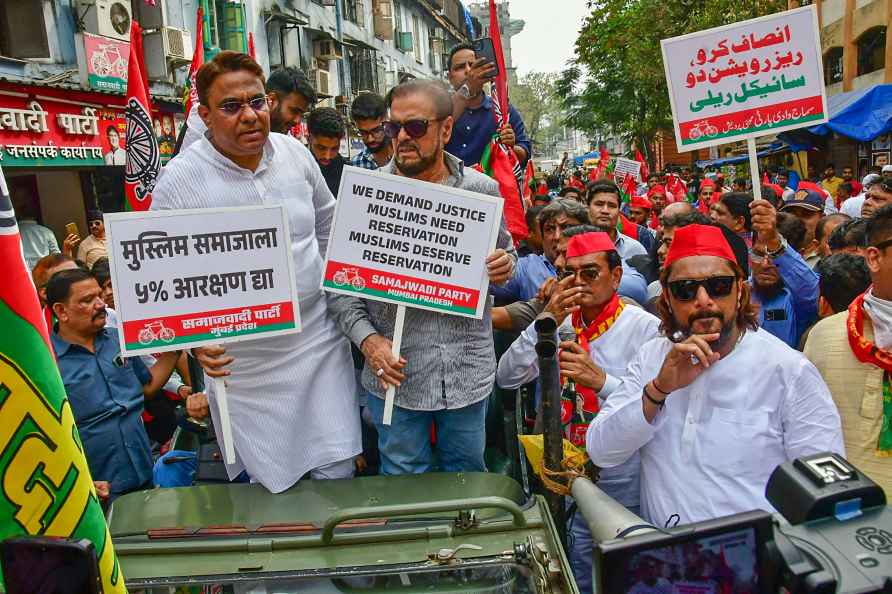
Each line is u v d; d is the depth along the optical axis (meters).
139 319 2.80
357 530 2.43
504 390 4.10
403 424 3.20
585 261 3.20
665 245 4.54
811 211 6.19
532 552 2.21
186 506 2.79
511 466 3.80
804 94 4.39
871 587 1.08
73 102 11.77
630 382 2.65
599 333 3.30
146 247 2.81
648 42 24.89
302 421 3.12
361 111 4.78
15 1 11.41
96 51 12.23
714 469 2.36
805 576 1.12
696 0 24.09
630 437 2.48
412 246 3.01
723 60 4.48
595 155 44.00
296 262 3.14
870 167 18.62
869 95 16.91
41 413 1.44
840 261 3.49
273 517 2.67
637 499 3.03
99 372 3.76
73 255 9.03
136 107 5.70
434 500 2.66
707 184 13.29
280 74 4.74
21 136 10.73
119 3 12.79
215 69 2.88
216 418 3.21
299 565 2.31
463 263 3.02
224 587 2.23
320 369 3.21
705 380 2.40
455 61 5.60
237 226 2.88
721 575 1.21
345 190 3.00
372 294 3.01
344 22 27.77
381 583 2.23
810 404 2.31
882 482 2.62
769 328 4.25
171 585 2.22
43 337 1.45
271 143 3.16
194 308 2.85
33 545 1.16
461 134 5.39
